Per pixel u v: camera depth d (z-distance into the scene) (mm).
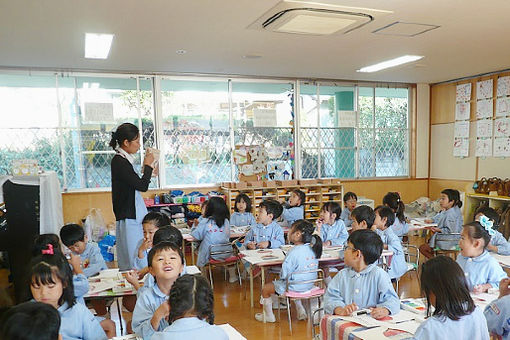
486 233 2383
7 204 3332
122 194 2852
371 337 1661
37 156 5504
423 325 1494
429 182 7617
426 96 7547
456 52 4812
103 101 5746
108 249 5266
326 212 4160
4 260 3299
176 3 2994
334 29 3689
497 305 1780
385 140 7449
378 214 3490
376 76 6574
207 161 6316
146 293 1909
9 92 5344
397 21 3498
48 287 1679
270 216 4074
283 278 3076
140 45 4258
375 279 2102
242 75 6348
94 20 3365
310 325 3291
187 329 1379
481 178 6578
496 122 6273
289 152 6789
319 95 6914
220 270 5031
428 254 4633
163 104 6039
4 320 1165
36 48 4285
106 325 2545
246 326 3289
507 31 3875
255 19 3402
